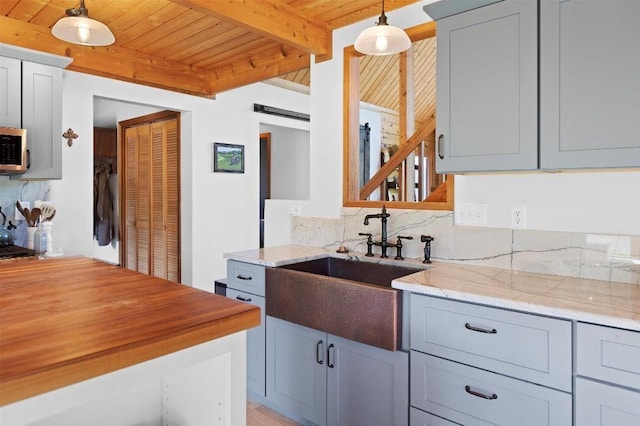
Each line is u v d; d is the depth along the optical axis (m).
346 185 2.78
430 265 2.20
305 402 2.20
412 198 3.92
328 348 2.08
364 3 2.61
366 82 5.41
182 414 1.13
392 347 1.78
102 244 5.54
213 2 2.29
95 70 3.35
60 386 0.70
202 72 4.10
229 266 2.58
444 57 1.99
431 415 1.72
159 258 4.56
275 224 3.19
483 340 1.58
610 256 1.81
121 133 5.08
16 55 2.69
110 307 1.02
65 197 3.27
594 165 1.60
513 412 1.52
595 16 1.59
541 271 1.98
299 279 2.13
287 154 5.82
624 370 1.29
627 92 1.53
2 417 0.65
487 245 2.15
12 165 2.62
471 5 1.88
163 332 0.85
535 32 1.72
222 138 4.34
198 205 4.14
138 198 4.88
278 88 4.89
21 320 0.92
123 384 0.80
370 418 1.92
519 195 2.06
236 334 0.99
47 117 2.83
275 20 2.58
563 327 1.41
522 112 1.77
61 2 2.64
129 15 2.85
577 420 1.38
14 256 2.69
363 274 2.49
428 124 2.90
